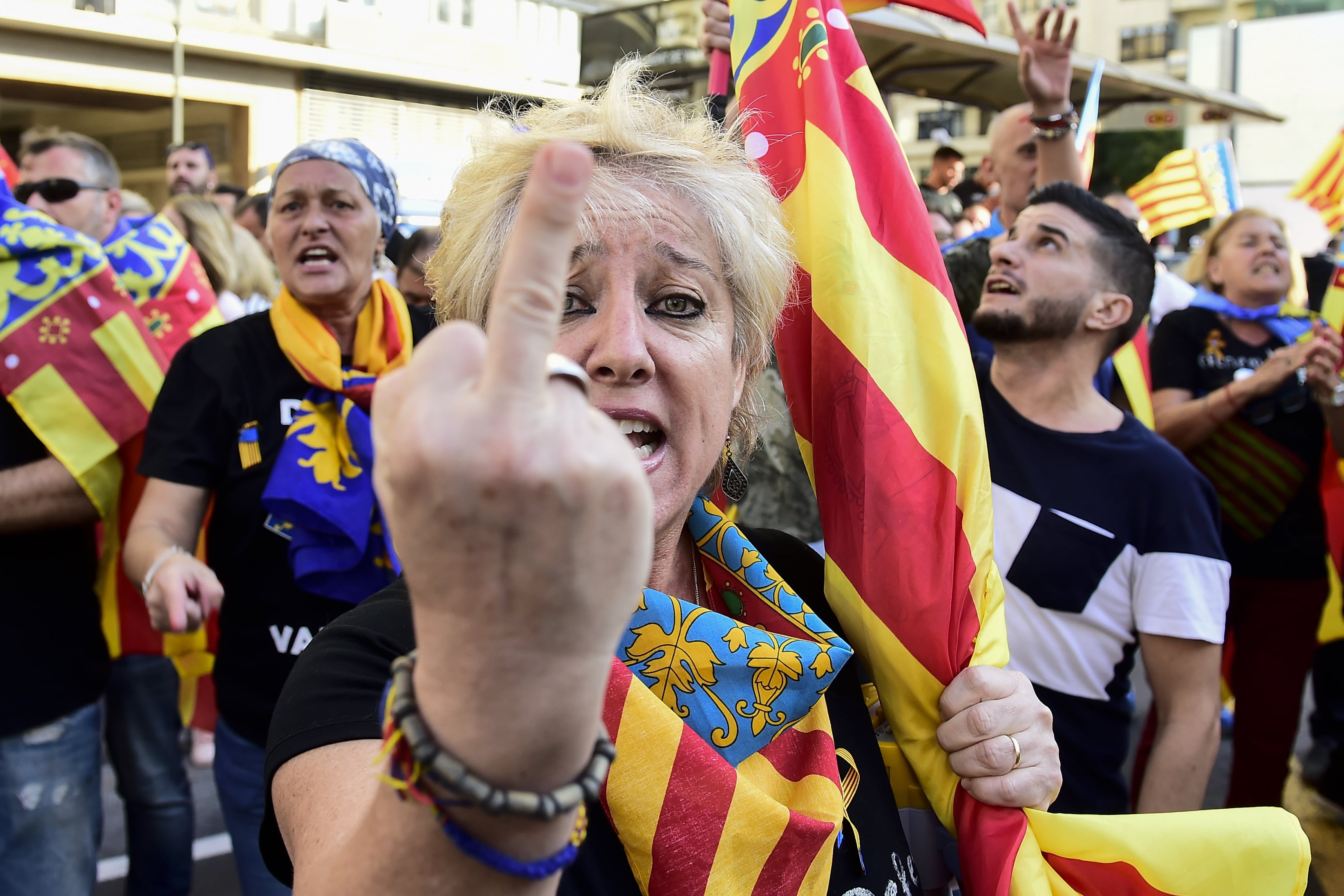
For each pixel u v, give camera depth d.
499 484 0.46
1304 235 11.55
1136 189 6.65
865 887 0.98
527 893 0.54
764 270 1.06
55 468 1.97
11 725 1.93
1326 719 3.13
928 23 4.56
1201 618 1.69
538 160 0.45
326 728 0.78
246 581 1.96
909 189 1.26
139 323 2.15
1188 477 1.76
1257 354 3.04
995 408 1.92
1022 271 1.86
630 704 0.86
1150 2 17.53
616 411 0.94
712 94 1.96
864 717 1.12
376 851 0.55
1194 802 1.69
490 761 0.50
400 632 0.87
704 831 0.84
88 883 2.06
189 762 3.61
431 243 3.09
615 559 0.49
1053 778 1.07
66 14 5.23
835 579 1.19
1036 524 1.77
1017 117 3.05
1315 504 2.86
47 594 2.00
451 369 0.47
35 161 3.01
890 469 1.16
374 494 1.95
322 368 1.97
